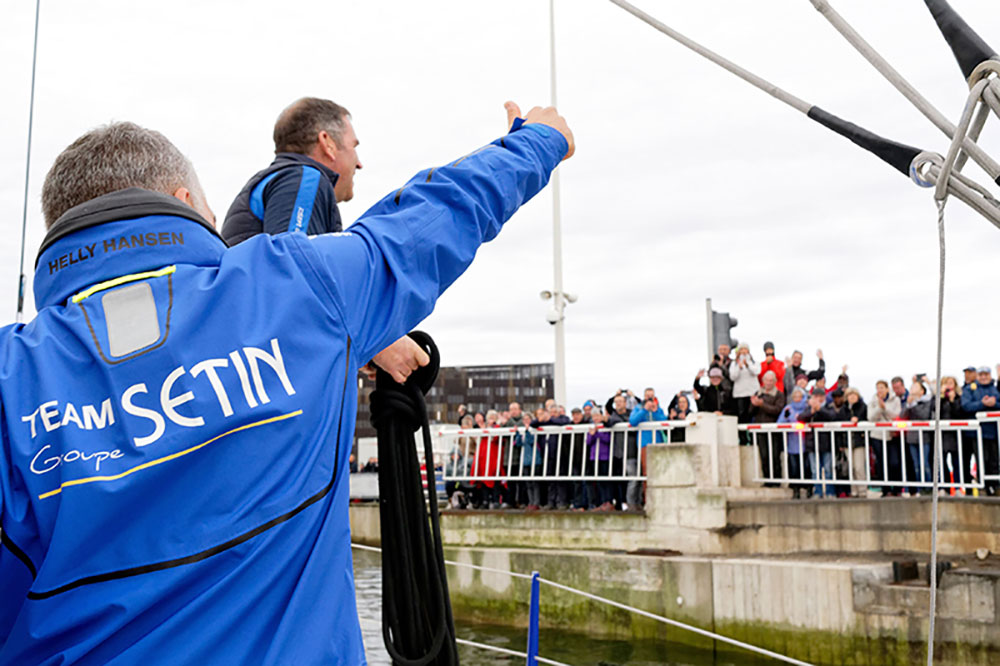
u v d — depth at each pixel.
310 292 0.97
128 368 0.90
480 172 1.14
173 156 1.08
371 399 1.38
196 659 0.83
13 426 0.90
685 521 11.10
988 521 8.84
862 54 1.38
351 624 0.93
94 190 1.03
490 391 66.62
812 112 1.46
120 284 0.96
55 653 0.84
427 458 1.37
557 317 18.34
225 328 0.93
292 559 0.89
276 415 0.91
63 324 0.95
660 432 12.00
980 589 8.23
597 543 11.98
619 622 11.21
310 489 0.92
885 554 9.53
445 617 1.32
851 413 10.62
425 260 1.07
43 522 0.87
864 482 10.16
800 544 10.13
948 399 9.79
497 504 13.98
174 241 0.98
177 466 0.87
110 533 0.85
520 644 11.23
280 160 2.09
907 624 8.70
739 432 11.72
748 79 1.51
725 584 10.23
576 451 12.63
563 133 1.30
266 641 0.86
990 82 1.22
